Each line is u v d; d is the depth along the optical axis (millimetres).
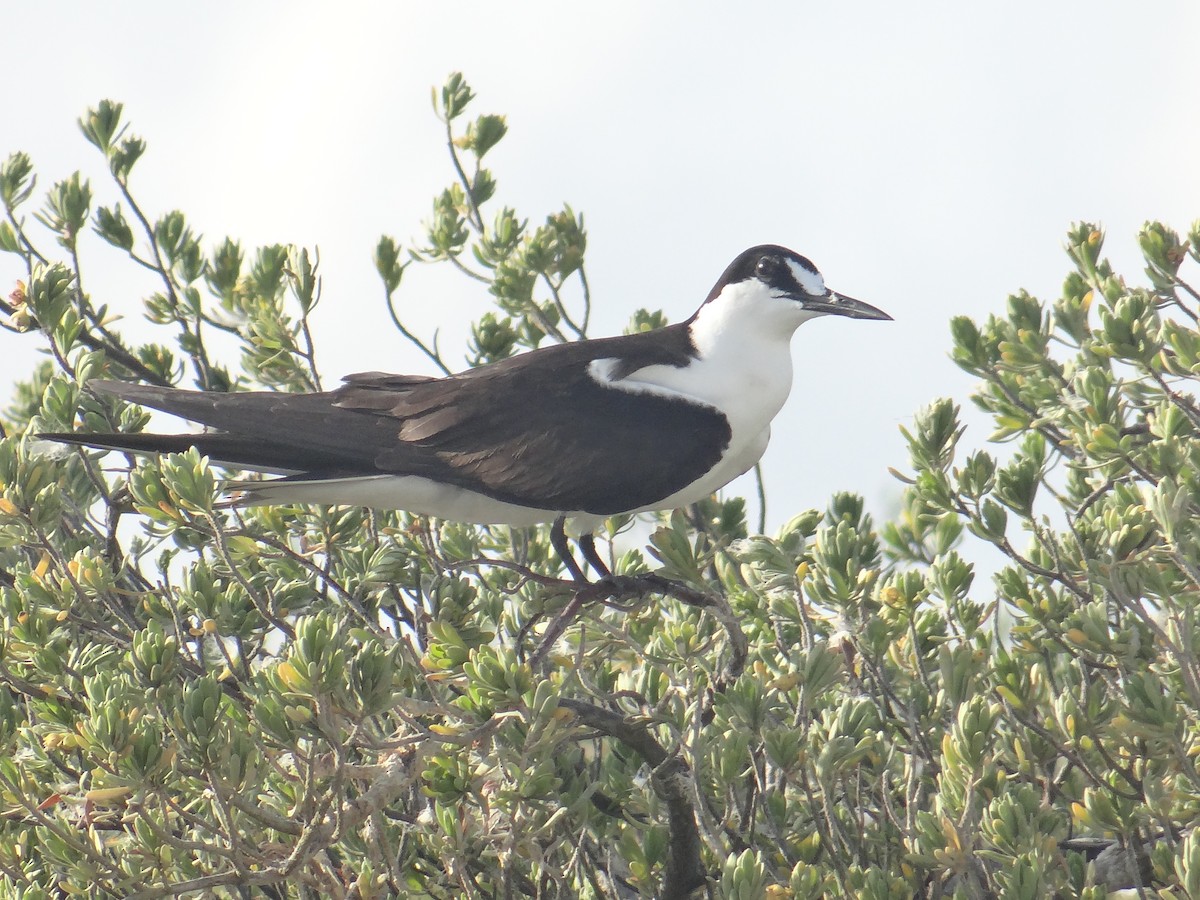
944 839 8492
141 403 11562
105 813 9203
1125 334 10320
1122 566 9367
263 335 13141
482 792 8773
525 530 12742
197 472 9453
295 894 9766
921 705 10055
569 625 10781
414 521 12406
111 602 11148
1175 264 11328
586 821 9414
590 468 11992
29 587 10203
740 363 12648
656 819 9992
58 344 11727
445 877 9922
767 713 10188
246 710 9883
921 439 10836
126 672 9617
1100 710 8984
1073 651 10062
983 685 10547
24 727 9578
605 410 12172
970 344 11930
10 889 9070
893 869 9719
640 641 11453
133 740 7902
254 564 11883
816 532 10695
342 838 9617
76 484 12594
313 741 9430
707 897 10031
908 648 10812
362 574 10961
